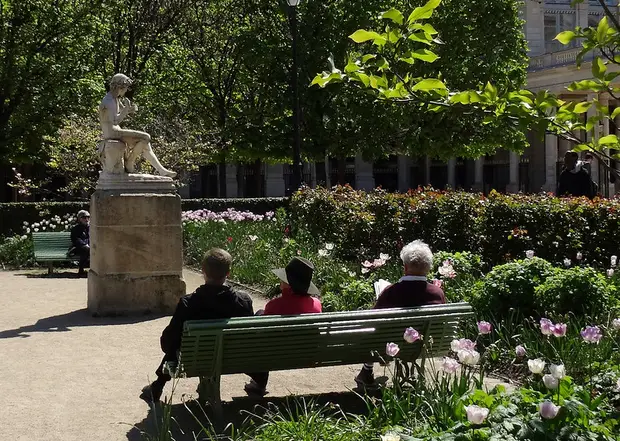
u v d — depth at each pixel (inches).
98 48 1146.0
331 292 430.0
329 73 171.0
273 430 204.1
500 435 171.2
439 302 257.8
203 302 237.0
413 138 1210.6
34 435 219.6
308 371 296.5
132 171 442.6
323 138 1215.6
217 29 1306.6
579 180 589.6
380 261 436.8
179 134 1080.8
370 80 165.5
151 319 411.5
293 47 869.8
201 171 2080.5
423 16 155.4
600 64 153.6
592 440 170.7
